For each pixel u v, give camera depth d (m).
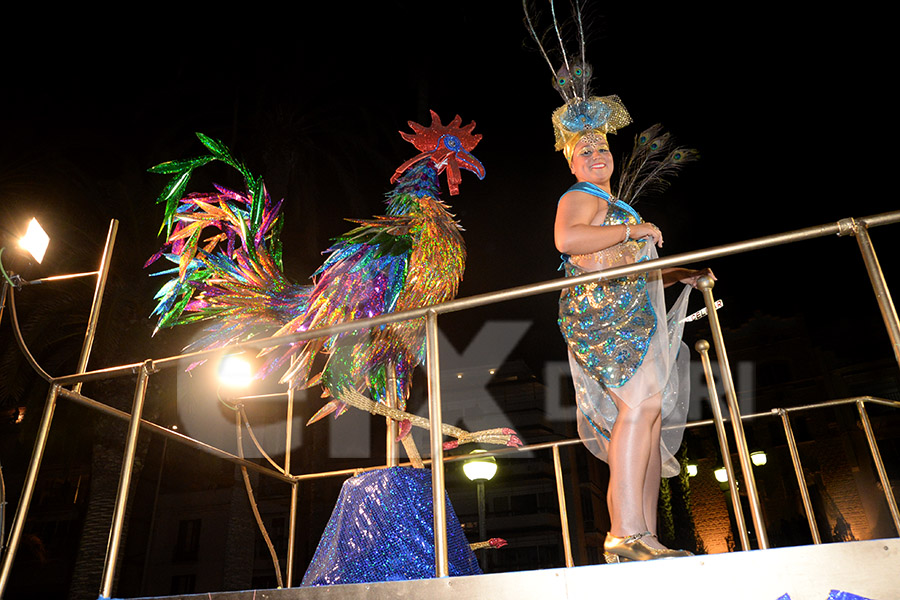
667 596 1.82
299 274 12.20
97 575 10.62
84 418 12.31
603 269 2.54
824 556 1.76
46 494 27.66
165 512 30.92
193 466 31.56
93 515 10.83
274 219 3.78
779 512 26.52
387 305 3.31
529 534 33.41
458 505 34.97
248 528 12.98
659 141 3.02
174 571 29.83
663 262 2.29
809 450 26.78
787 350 28.52
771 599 1.75
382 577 2.97
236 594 2.30
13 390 10.63
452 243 3.48
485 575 2.02
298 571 25.45
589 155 2.87
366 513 3.12
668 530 29.02
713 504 28.73
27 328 10.47
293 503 4.99
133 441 2.93
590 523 34.06
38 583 26.33
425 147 3.69
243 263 3.60
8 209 10.71
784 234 2.21
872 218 2.15
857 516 24.91
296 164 12.53
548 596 1.93
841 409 26.39
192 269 3.65
